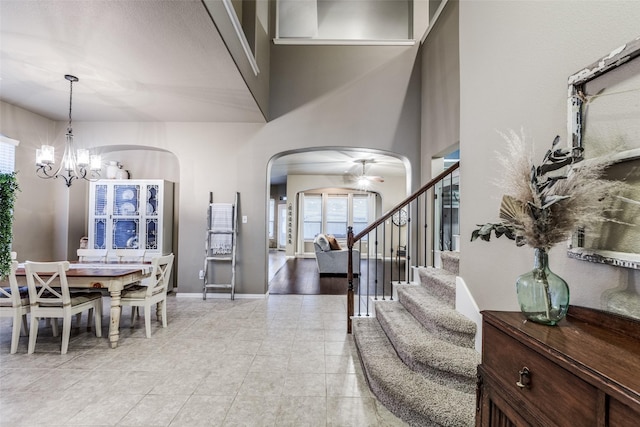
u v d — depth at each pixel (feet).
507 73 5.63
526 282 3.59
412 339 7.02
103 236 15.98
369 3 17.04
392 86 15.64
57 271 9.02
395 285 10.45
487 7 6.34
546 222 3.48
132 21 7.82
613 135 3.40
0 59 9.62
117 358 8.80
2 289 8.96
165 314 11.43
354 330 9.64
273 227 42.60
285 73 15.72
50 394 6.95
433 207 13.53
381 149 15.62
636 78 3.16
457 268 9.24
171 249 16.90
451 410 5.42
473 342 6.56
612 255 3.33
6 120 13.20
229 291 15.75
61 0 7.02
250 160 15.72
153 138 15.61
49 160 10.98
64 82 11.24
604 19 3.66
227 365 8.40
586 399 2.34
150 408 6.48
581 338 3.00
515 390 3.15
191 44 8.87
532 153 4.14
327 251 23.04
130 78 10.92
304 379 7.68
